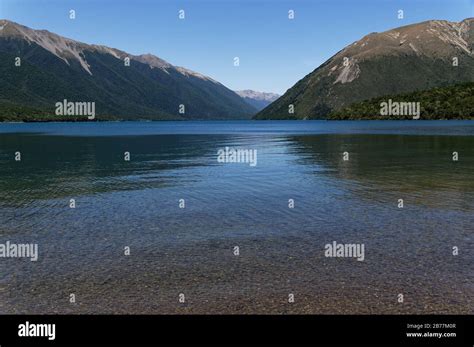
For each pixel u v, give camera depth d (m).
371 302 12.33
